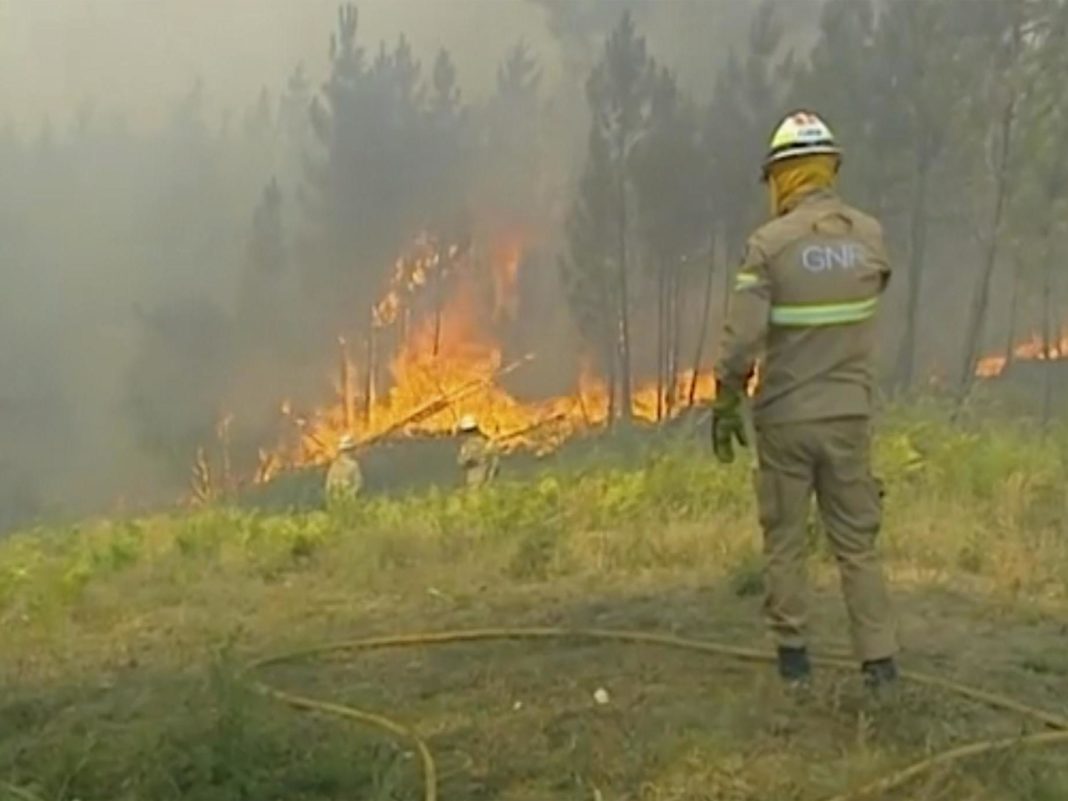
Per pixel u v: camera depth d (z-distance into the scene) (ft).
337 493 45.21
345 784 12.41
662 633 17.74
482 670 16.16
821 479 14.02
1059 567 20.18
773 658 15.98
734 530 24.12
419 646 17.70
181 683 16.05
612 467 37.19
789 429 13.79
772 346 13.84
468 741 13.51
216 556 26.50
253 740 12.82
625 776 12.31
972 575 20.33
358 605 20.85
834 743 12.94
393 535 26.40
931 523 22.99
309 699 15.17
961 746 12.69
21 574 24.84
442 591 21.38
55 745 13.57
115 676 17.04
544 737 13.52
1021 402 50.16
